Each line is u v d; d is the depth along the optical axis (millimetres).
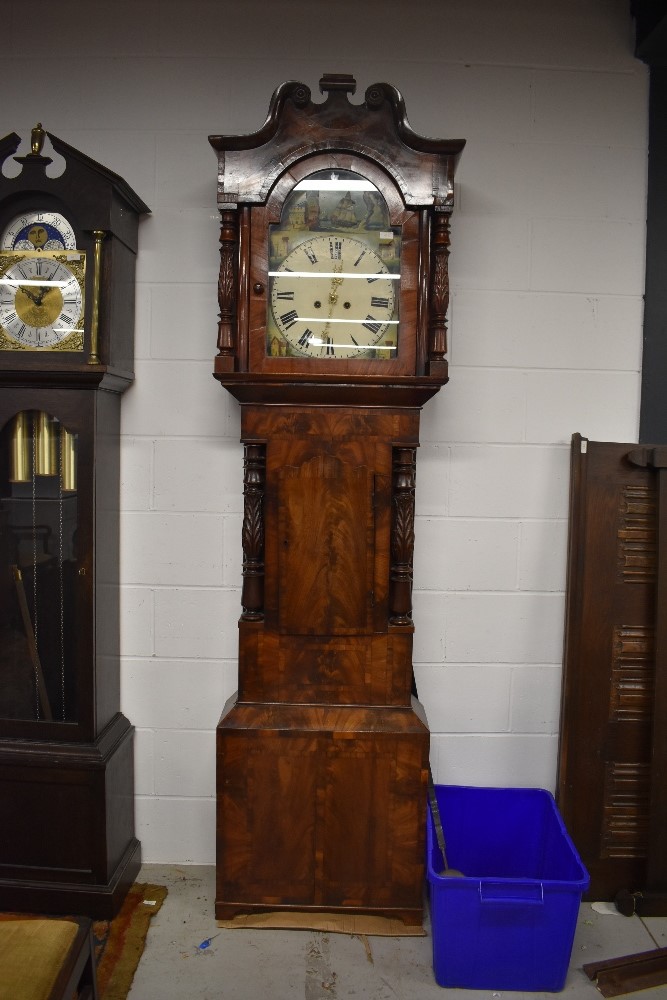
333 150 1662
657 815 1882
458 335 1946
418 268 1688
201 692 2002
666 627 1884
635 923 1850
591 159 1929
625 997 1614
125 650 1993
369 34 1895
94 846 1785
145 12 1896
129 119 1910
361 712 1748
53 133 1919
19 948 1212
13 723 1809
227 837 1752
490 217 1928
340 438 1720
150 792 2016
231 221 1670
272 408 1716
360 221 1692
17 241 1741
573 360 1960
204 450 1956
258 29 1893
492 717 2018
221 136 1633
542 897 1582
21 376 1729
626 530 1920
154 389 1946
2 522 1828
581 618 1926
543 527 1985
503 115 1913
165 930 1762
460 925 1601
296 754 1725
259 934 1751
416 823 1743
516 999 1601
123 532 1971
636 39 1899
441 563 1989
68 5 1901
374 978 1637
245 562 1751
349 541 1727
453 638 2002
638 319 1959
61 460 1807
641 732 1931
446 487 1974
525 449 1971
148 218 1921
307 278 1698
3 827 1795
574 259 1943
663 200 1938
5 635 1843
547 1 1901
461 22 1896
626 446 1913
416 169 1664
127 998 1557
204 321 1935
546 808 1923
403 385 1673
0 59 1914
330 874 1764
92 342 1711
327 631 1741
